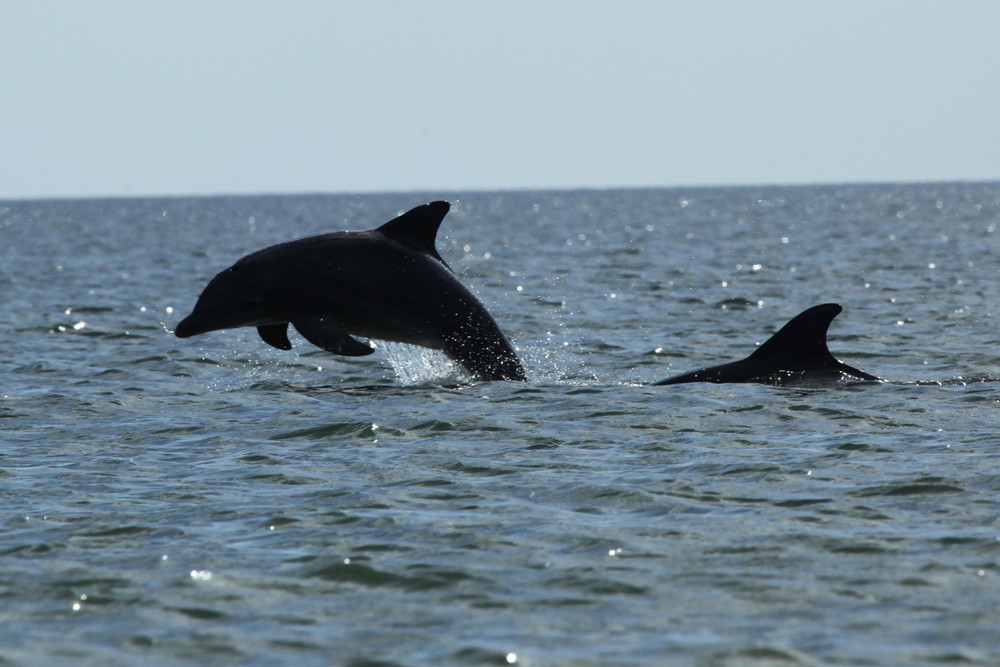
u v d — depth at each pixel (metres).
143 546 43.56
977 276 176.00
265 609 37.12
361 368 90.38
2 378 84.94
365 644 34.16
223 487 52.00
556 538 43.88
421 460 56.41
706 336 108.69
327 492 50.88
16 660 33.03
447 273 75.44
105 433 63.88
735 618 35.75
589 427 62.59
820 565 40.31
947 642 33.38
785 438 59.47
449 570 40.44
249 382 83.44
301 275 72.88
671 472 53.19
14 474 54.81
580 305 140.38
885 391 69.31
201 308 72.75
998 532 43.28
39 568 41.09
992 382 72.75
